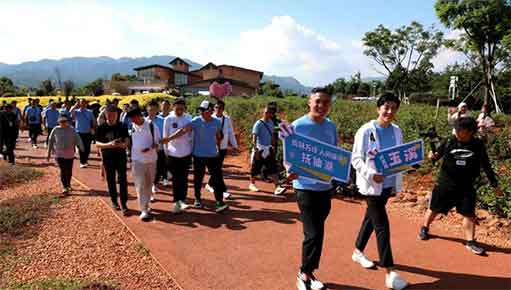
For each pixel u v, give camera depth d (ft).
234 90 190.39
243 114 60.54
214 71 211.00
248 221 21.30
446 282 14.66
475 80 126.72
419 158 14.61
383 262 14.32
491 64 90.38
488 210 21.49
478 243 17.89
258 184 29.60
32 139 49.90
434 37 132.16
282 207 23.77
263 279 15.03
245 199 25.50
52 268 15.92
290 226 20.54
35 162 38.96
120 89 183.01
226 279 15.03
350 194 25.30
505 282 14.62
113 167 22.52
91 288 13.87
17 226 20.27
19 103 93.71
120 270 15.70
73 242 18.42
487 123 33.63
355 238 18.83
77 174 33.32
